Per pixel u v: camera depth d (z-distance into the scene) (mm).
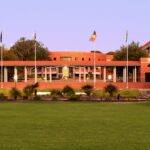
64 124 24047
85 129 22031
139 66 85312
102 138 19141
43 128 22375
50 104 39688
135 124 24094
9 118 27078
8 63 81250
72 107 36031
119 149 16578
